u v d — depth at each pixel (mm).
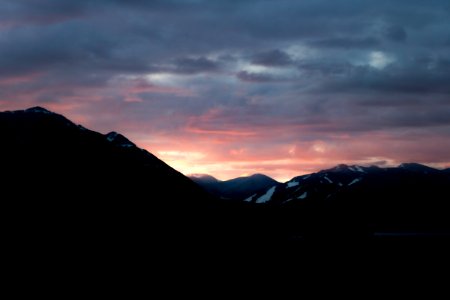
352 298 67625
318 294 69438
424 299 67375
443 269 93750
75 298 62906
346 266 96750
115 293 66438
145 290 69062
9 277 72438
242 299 65875
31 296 63062
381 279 81750
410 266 97312
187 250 114750
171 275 80750
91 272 79562
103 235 119125
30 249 95312
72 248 100750
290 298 67000
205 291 70000
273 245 141750
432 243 156875
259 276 82500
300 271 89500
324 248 137500
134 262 91750
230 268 91125
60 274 76500
